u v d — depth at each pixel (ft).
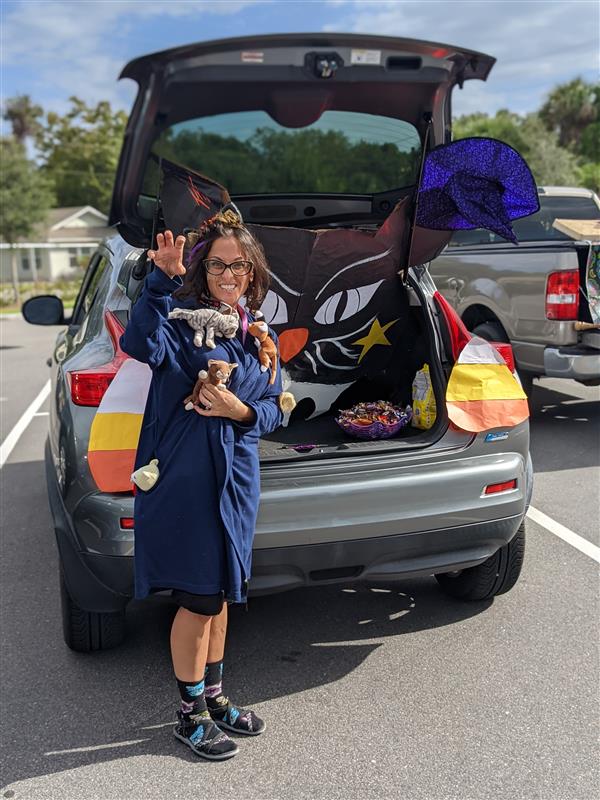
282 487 8.87
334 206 14.42
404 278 11.17
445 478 9.36
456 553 9.71
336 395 12.42
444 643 10.59
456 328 10.23
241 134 16.69
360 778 8.00
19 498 17.38
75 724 9.05
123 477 8.55
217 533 7.73
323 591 12.21
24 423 25.02
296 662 10.25
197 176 9.35
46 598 12.37
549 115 179.22
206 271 7.83
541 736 8.57
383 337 11.96
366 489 9.03
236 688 9.68
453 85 11.37
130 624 11.33
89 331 10.90
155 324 7.24
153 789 7.95
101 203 218.18
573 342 19.22
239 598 7.82
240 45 9.82
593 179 112.06
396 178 13.94
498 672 9.84
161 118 12.27
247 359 7.99
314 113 12.69
